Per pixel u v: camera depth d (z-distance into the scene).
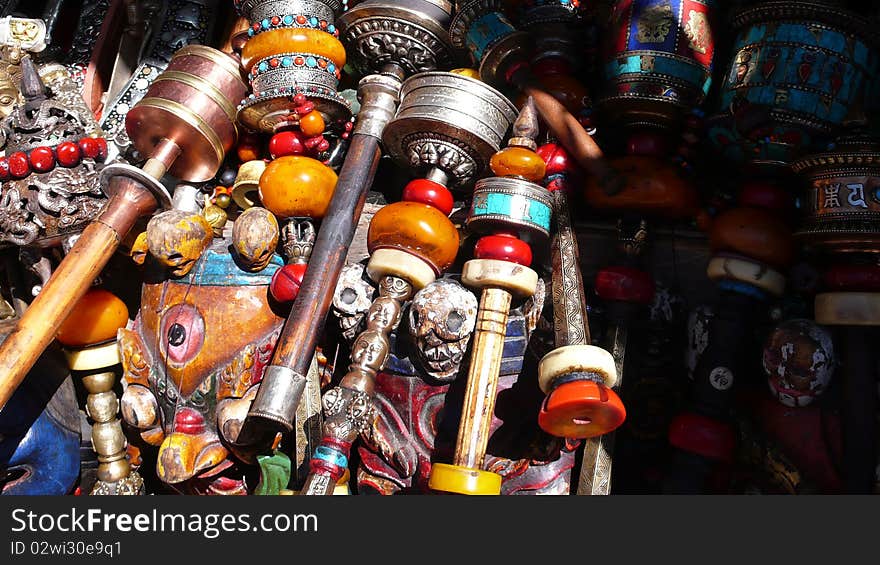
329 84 2.60
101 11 3.12
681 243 2.56
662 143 2.47
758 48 2.38
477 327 2.30
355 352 2.33
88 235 2.39
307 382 2.45
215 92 2.61
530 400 2.38
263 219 2.45
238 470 2.54
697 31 2.45
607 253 2.59
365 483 2.44
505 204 2.34
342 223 2.42
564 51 2.59
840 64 2.35
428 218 2.36
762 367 2.39
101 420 2.59
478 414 2.22
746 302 2.38
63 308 2.33
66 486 2.61
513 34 2.56
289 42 2.57
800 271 2.39
